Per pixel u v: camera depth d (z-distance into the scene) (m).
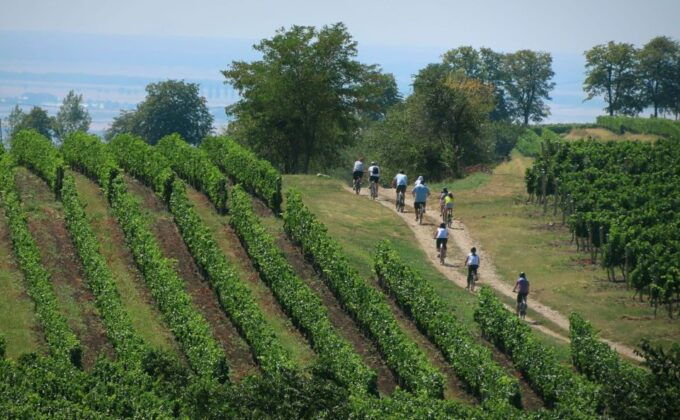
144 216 72.12
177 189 72.81
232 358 56.03
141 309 60.09
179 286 59.72
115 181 73.62
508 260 77.06
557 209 89.81
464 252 78.19
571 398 52.16
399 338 56.09
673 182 93.81
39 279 58.59
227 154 84.88
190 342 54.78
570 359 59.22
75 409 42.44
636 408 40.84
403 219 84.62
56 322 53.53
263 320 56.84
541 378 55.09
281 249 69.69
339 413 36.16
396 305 65.00
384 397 49.88
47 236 66.88
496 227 84.44
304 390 36.16
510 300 68.56
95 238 64.62
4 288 59.19
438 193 95.38
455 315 63.59
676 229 76.81
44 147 78.81
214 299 62.44
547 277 73.69
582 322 60.16
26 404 42.69
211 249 64.38
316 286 65.62
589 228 76.06
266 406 35.91
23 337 54.19
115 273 63.88
